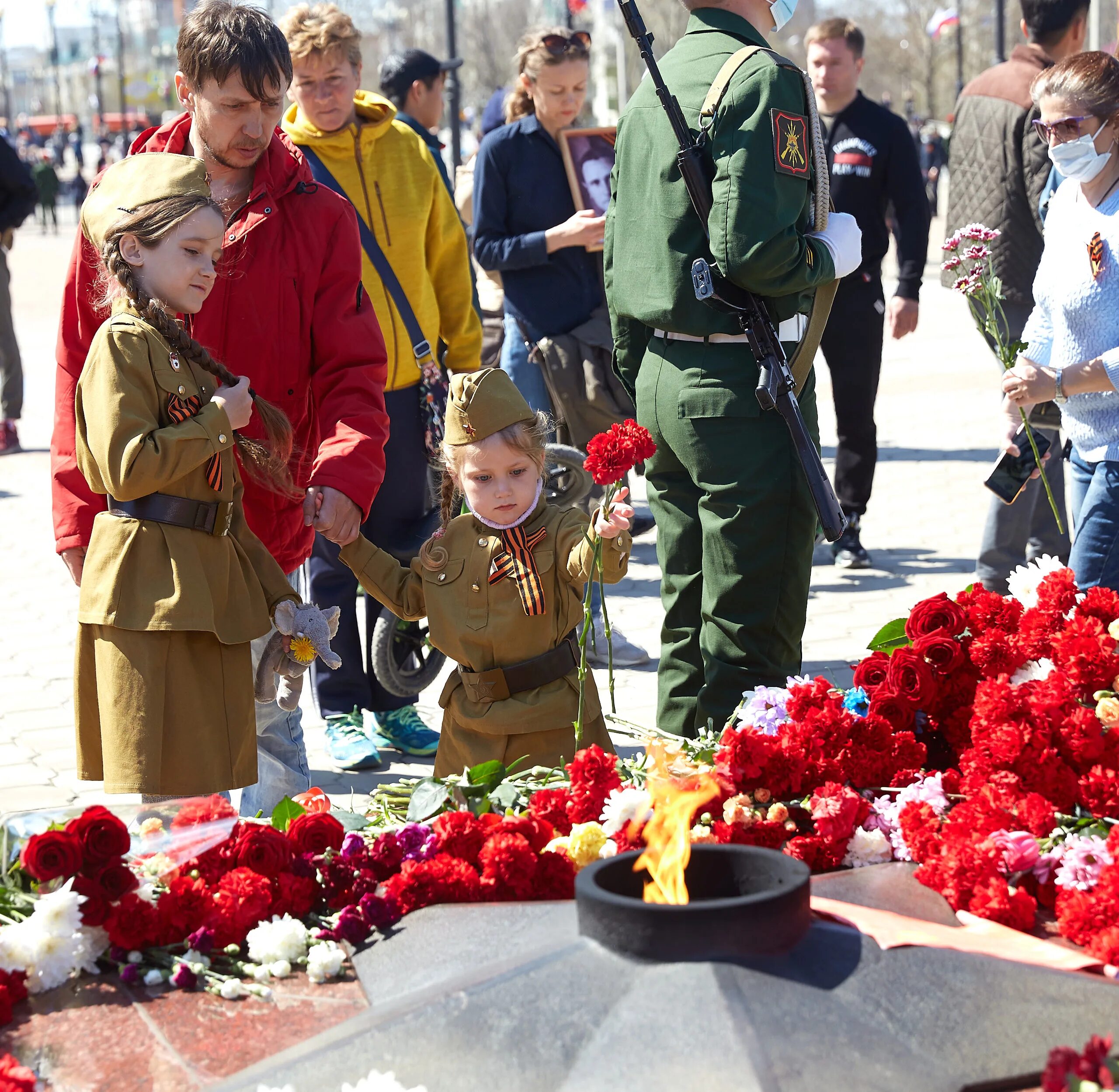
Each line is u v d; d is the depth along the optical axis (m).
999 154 5.75
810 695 2.51
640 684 5.53
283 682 3.14
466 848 2.20
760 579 3.68
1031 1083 1.55
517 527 3.29
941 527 7.79
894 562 7.13
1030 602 2.91
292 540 3.52
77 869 2.07
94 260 3.18
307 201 3.42
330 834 2.27
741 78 3.42
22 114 105.06
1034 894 2.13
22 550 8.09
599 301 6.03
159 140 3.36
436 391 4.96
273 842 2.21
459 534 3.37
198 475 2.91
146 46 76.75
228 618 2.93
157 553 2.85
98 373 2.81
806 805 2.29
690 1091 1.48
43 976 1.98
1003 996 1.65
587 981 1.63
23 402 11.16
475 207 6.05
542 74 5.95
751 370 3.60
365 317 3.48
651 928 1.62
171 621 2.81
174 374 2.87
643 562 7.57
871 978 1.65
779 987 1.59
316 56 4.86
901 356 14.06
